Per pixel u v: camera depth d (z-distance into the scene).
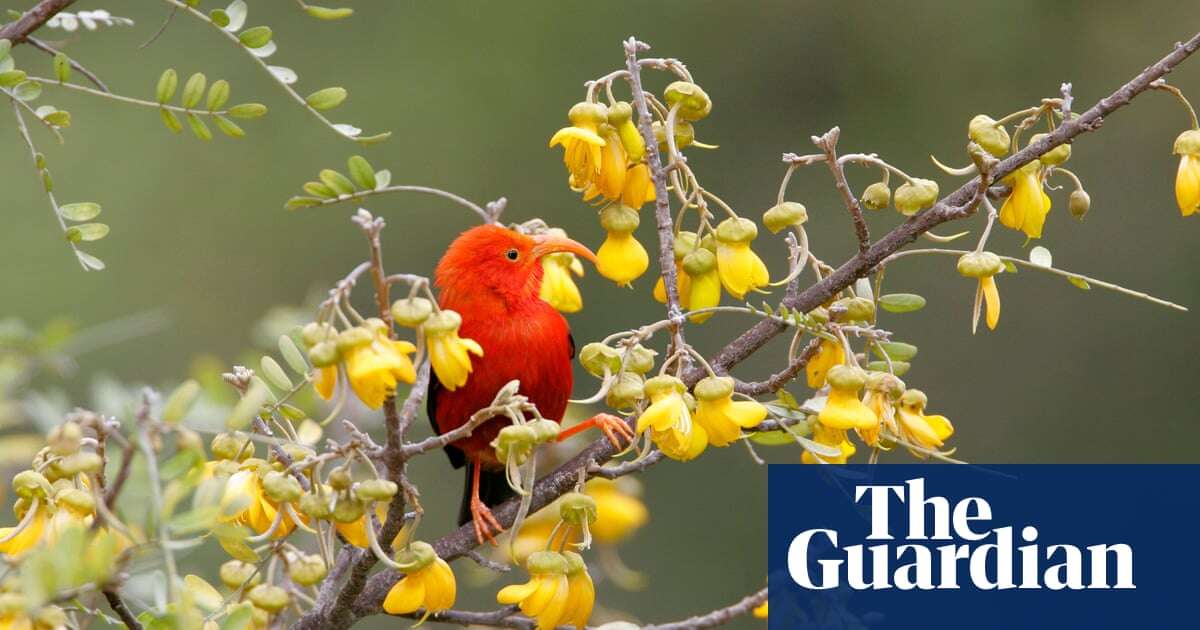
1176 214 17.12
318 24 17.92
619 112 5.96
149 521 4.19
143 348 15.88
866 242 5.82
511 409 4.83
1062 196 17.27
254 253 16.72
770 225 5.90
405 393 9.66
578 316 15.91
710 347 15.49
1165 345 16.72
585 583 5.41
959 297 16.53
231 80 17.20
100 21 5.95
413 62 17.70
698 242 6.08
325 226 17.02
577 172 6.05
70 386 14.83
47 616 4.19
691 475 15.38
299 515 5.28
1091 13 17.73
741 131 17.70
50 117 5.73
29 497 4.76
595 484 7.55
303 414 5.60
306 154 17.27
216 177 16.81
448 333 4.68
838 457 5.74
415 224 17.31
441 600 5.17
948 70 17.72
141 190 16.56
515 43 17.67
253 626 5.29
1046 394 16.44
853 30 17.73
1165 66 5.64
